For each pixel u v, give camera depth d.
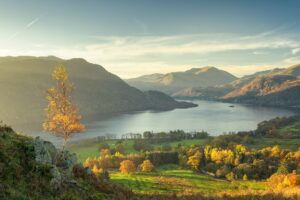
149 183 89.06
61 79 49.69
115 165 167.88
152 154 179.50
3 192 15.66
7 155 19.09
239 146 186.00
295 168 134.50
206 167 163.38
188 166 169.25
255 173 141.62
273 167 141.75
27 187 17.41
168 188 72.25
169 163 183.38
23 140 22.42
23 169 18.78
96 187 23.83
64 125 49.75
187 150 190.12
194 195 30.48
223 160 165.88
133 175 126.81
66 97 50.25
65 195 18.56
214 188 87.69
